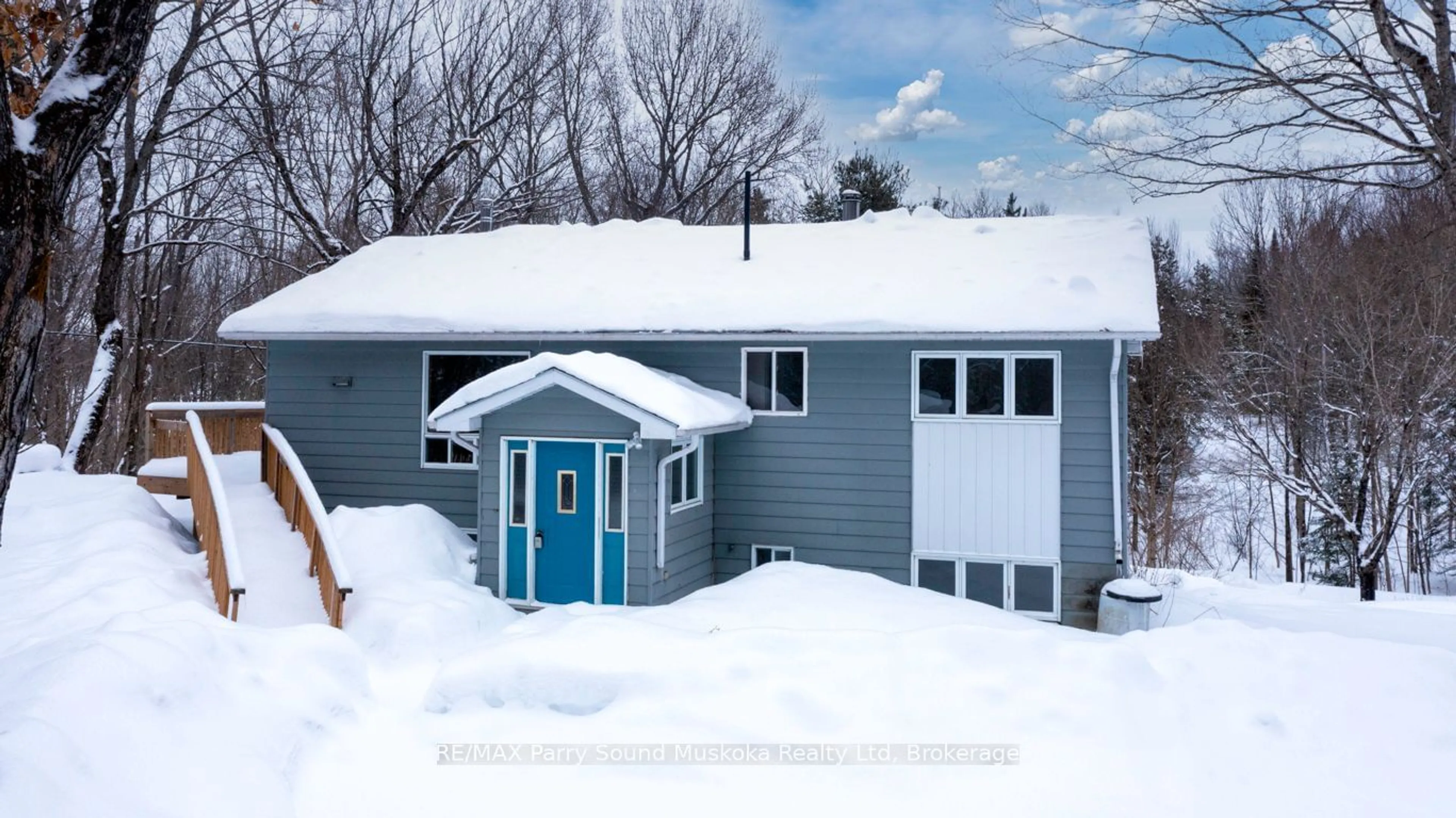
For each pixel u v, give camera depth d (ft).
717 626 27.81
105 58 14.47
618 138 109.50
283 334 42.80
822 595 31.40
